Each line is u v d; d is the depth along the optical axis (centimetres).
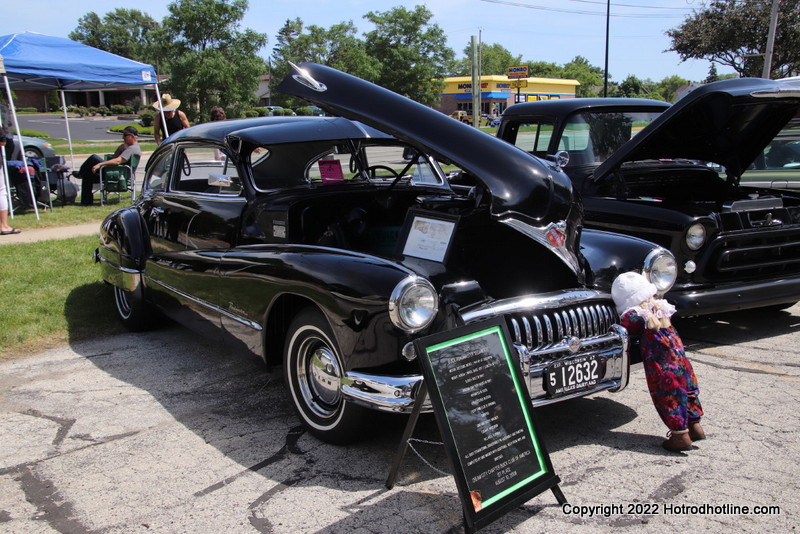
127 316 554
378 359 302
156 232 519
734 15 2464
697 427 340
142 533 274
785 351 471
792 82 725
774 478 304
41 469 330
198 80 3288
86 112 6531
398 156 496
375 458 334
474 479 262
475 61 1365
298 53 4862
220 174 457
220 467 329
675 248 469
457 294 310
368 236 429
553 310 329
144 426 378
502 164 337
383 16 4531
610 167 526
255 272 368
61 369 472
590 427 363
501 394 279
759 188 588
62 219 1027
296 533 271
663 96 9456
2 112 1127
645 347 333
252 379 449
